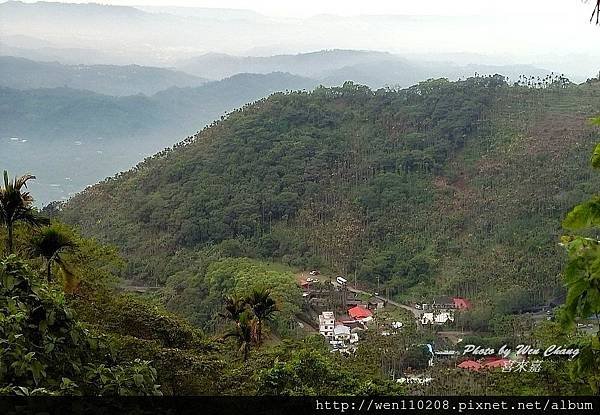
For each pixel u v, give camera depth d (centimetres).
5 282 390
